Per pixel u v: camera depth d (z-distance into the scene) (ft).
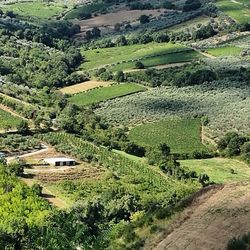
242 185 296.92
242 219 260.42
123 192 541.75
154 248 252.62
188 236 253.65
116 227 283.79
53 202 520.83
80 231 205.67
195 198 284.82
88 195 545.85
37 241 214.48
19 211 458.91
